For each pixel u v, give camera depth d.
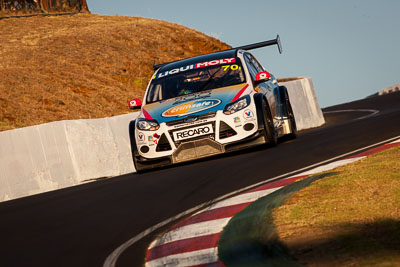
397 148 23.47
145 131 29.69
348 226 13.23
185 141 28.98
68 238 17.33
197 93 30.94
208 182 23.66
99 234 17.31
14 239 18.30
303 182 19.61
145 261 13.79
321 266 10.88
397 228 12.52
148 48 139.25
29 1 193.88
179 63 34.62
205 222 16.89
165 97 31.88
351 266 10.59
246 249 13.11
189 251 14.02
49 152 39.47
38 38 137.88
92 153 40.78
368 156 22.83
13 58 113.12
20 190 39.50
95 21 178.38
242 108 29.17
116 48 131.88
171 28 162.00
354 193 16.47
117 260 14.23
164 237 15.93
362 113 75.25
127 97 100.94
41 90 91.88
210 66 32.94
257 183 21.86
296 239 12.94
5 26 162.88
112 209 21.14
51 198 26.58
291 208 16.05
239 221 16.11
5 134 40.16
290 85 63.94
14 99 83.88
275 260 11.73
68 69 109.19
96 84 103.81
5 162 39.91
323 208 15.34
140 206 20.98
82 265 14.15
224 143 28.83
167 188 23.78
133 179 28.27
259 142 29.58
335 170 20.97
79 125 40.56
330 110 93.50
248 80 31.38
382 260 10.64
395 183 16.89
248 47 39.38
